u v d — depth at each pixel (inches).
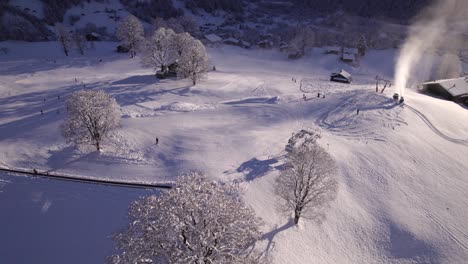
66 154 1792.6
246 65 4643.2
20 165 1694.1
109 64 4347.9
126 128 2110.0
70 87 3166.8
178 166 1696.6
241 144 1925.4
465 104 2844.5
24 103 2699.3
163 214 737.6
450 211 1508.4
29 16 6520.7
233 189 1509.6
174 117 2372.0
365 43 5359.3
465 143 2032.5
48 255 1237.1
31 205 1432.1
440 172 1763.0
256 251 1123.3
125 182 1578.5
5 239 1300.4
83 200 1464.1
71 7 7780.5
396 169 1750.7
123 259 736.3
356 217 1430.9
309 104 2564.0
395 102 2464.3
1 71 3846.0
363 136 2070.6
